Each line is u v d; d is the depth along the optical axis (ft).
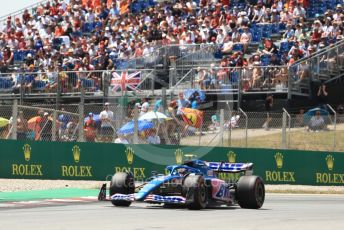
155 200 71.72
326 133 140.97
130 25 193.98
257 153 126.11
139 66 171.22
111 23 199.11
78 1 213.46
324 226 59.72
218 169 78.59
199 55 166.40
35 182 109.50
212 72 154.10
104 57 177.27
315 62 160.56
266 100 155.33
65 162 116.06
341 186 132.77
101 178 117.39
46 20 208.54
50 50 192.95
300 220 64.69
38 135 118.42
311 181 130.72
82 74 165.48
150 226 56.70
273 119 139.23
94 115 127.54
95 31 198.18
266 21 179.52
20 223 57.88
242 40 172.35
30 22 211.82
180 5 194.39
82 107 119.14
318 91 161.27
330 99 162.30
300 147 137.49
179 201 70.90
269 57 163.63
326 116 141.69
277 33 176.45
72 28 202.80
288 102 155.33
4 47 202.08
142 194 71.67
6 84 173.47
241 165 77.71
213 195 74.02
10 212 68.95
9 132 118.32
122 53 180.86
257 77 155.84
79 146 117.08
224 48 169.68
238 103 154.61
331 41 165.58
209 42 175.52
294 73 156.35
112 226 56.44
